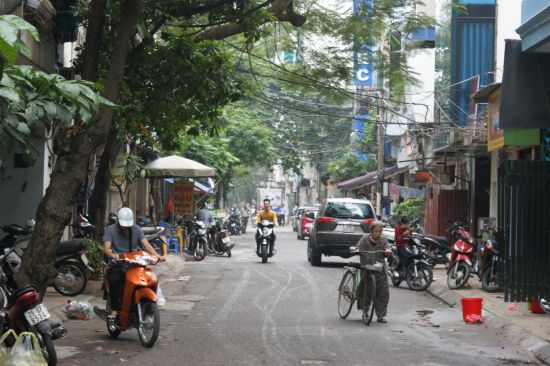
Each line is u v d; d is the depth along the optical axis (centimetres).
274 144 5481
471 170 2769
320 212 2539
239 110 4828
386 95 3072
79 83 782
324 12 1792
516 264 1361
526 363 1002
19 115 752
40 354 752
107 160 1686
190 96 1692
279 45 1941
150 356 1003
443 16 2834
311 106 3969
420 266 1914
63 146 1111
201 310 1474
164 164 2802
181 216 3328
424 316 1462
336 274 2259
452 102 2702
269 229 2697
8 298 921
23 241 1444
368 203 2530
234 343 1109
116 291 1123
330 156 5622
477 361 1005
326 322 1344
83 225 1717
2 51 590
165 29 1805
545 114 1253
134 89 1647
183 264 2592
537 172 1364
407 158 3894
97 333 1188
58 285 1538
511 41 1259
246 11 1495
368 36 1786
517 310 1471
